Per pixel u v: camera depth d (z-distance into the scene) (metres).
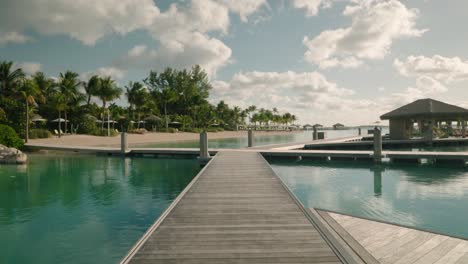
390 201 8.90
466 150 25.30
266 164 12.77
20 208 8.41
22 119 31.31
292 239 4.48
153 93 59.19
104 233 6.55
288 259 3.83
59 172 14.39
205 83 70.94
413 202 8.77
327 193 9.97
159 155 20.67
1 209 8.30
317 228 4.92
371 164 16.44
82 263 5.22
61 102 36.91
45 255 5.51
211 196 7.17
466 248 4.49
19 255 5.52
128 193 10.16
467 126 36.34
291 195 7.15
